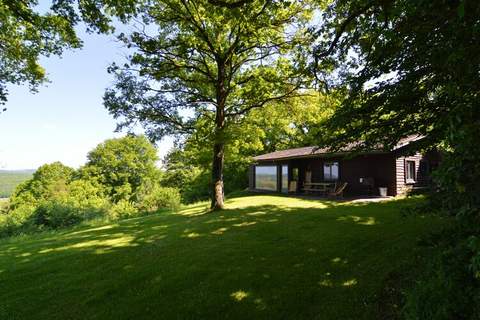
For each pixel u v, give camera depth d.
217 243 7.96
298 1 11.40
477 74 2.38
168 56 13.14
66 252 8.64
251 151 26.72
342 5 5.91
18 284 6.18
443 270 2.40
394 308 3.85
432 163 16.11
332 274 5.19
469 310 2.15
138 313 4.52
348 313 3.93
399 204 11.37
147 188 39.38
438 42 3.48
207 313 4.34
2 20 10.08
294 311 4.16
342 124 5.81
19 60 12.02
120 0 8.14
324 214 10.69
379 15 4.58
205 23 12.44
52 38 10.85
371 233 7.38
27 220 18.28
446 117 2.30
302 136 29.30
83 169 45.66
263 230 9.05
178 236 9.32
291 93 13.32
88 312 4.71
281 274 5.41
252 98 13.71
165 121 13.41
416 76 4.68
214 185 14.33
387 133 5.84
